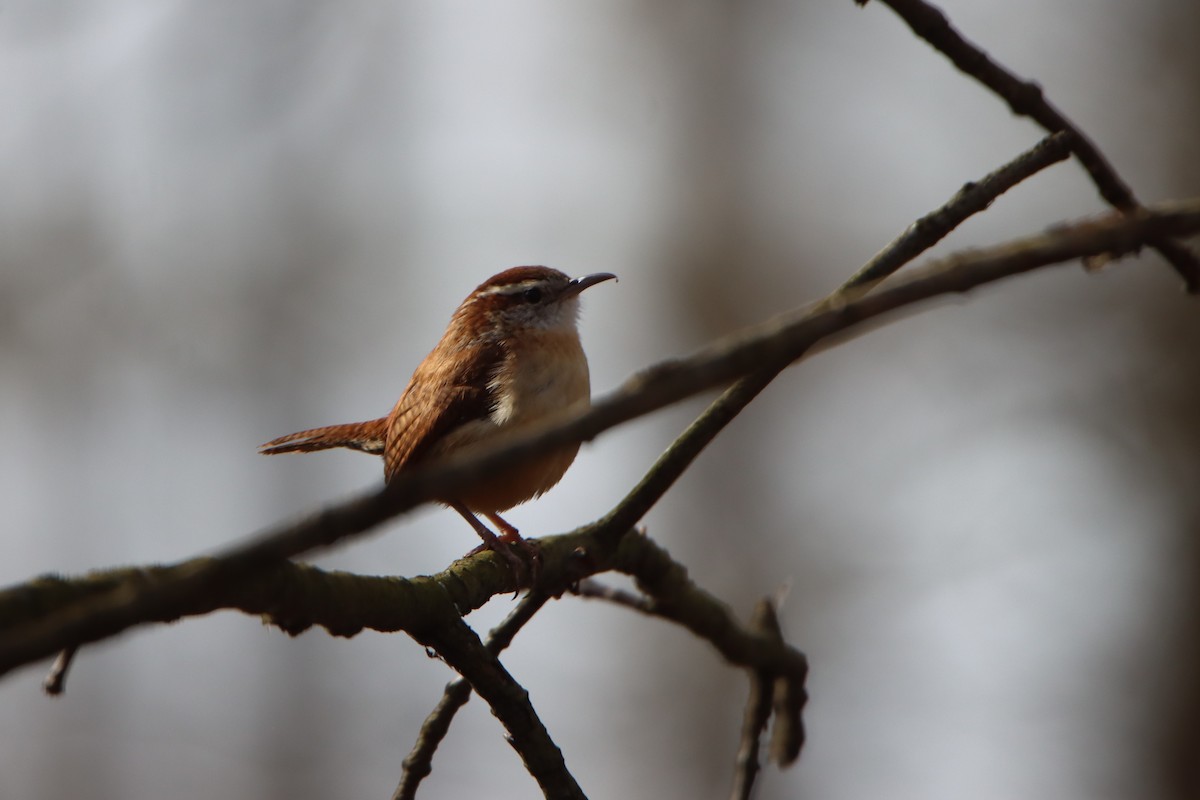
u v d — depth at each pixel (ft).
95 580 12.31
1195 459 66.28
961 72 20.74
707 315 86.53
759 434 82.53
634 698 83.46
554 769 18.13
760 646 27.32
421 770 20.11
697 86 88.94
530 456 10.85
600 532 22.09
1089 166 21.12
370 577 16.31
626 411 11.10
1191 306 66.28
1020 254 12.62
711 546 82.07
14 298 77.61
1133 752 68.18
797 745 28.32
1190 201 13.74
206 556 13.30
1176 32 68.95
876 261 19.45
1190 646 67.56
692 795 81.30
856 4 20.24
